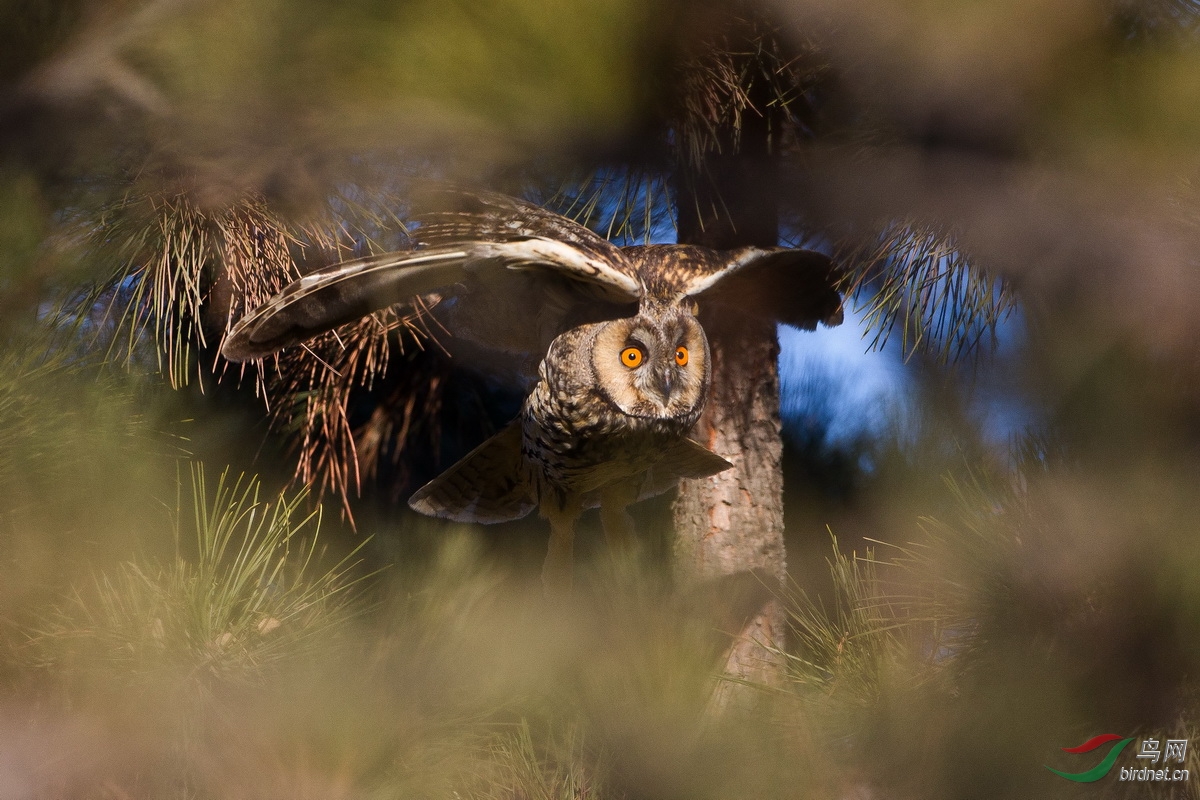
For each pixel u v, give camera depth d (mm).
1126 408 10016
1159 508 10016
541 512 10328
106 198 10047
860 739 10055
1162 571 10016
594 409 10258
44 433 10031
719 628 10141
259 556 10055
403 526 10273
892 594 10117
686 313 10273
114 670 10016
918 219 10078
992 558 10062
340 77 9969
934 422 10164
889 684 10070
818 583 10273
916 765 10039
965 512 10086
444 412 10453
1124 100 9969
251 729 10008
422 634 10070
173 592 10031
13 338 10031
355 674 10039
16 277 10016
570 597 10164
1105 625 10031
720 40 10023
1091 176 9992
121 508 10047
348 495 10383
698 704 10062
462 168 10023
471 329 10305
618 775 10055
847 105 10055
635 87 10000
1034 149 9992
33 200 10000
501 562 10336
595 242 10188
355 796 10008
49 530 10031
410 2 9961
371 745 10016
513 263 10164
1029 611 10055
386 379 10406
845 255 10180
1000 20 9961
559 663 10078
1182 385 10008
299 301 10148
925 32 9969
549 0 9969
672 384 10266
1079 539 10039
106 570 10031
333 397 10328
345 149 10008
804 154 10102
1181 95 9961
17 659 10008
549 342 10289
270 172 10039
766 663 10188
